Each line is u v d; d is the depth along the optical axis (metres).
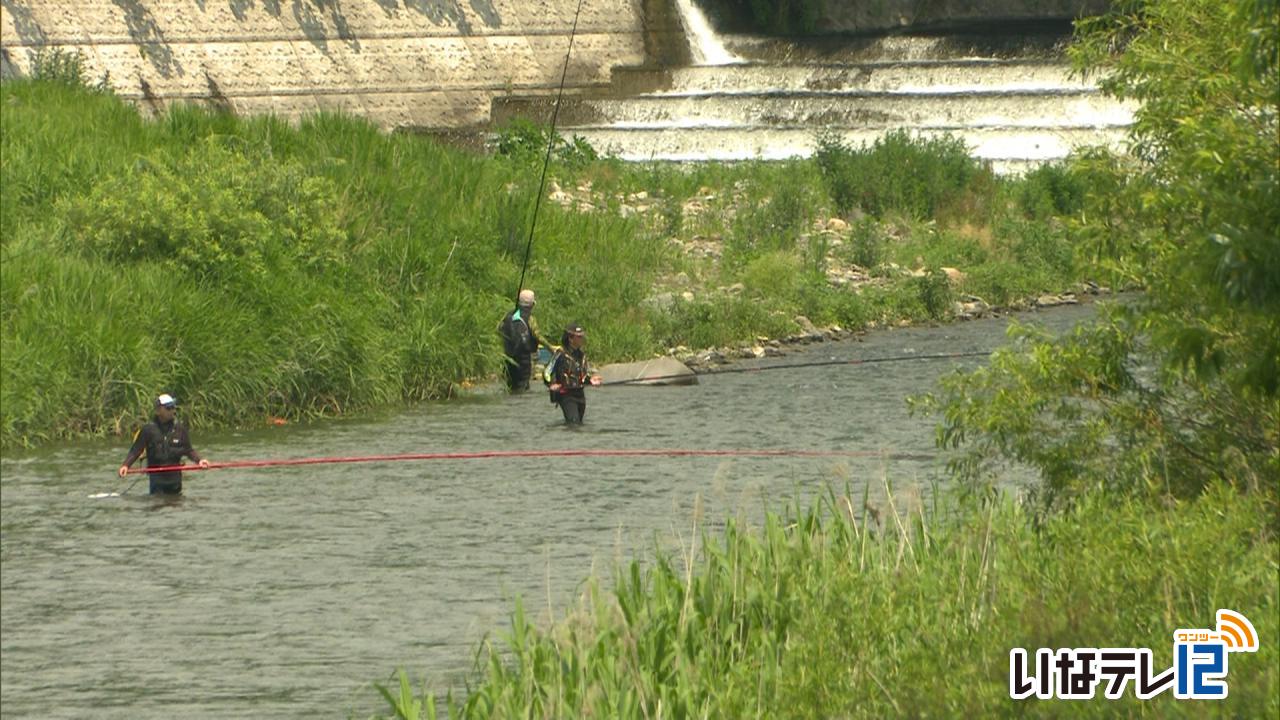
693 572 44.47
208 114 130.62
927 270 142.50
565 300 119.00
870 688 31.22
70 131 116.75
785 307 127.25
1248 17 33.12
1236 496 39.53
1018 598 33.94
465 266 116.88
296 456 81.19
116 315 90.00
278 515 67.38
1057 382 46.44
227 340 92.00
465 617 51.66
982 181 170.12
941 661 31.45
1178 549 34.38
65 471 76.56
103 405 86.94
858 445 83.25
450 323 106.19
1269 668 29.03
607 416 93.31
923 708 30.03
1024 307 140.62
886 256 148.00
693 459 79.56
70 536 63.28
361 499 70.56
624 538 62.03
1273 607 32.06
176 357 90.06
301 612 52.16
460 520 66.12
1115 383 46.09
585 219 137.50
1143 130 44.28
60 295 90.38
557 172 164.25
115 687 45.09
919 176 168.50
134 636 49.75
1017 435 47.19
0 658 47.25
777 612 39.19
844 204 166.12
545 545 61.25
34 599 53.69
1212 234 32.59
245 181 106.69
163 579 56.78
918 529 45.00
